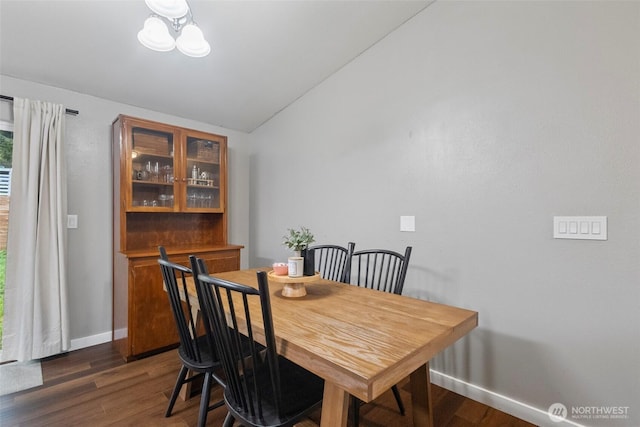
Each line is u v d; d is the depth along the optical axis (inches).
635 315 54.9
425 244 83.3
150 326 92.2
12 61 83.0
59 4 69.2
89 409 67.9
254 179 142.6
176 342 97.3
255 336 47.1
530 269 66.2
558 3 62.4
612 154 56.7
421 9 84.0
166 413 65.9
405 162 87.7
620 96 55.9
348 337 41.3
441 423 65.5
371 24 87.4
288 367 54.0
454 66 77.9
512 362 68.7
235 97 115.3
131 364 88.0
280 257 129.1
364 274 97.2
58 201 90.0
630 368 55.5
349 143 102.7
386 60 92.3
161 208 104.5
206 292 45.1
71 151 96.9
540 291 64.9
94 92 100.0
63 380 79.4
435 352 41.2
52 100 94.0
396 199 89.7
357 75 100.2
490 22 71.7
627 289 55.6
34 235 86.0
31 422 63.4
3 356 84.7
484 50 72.7
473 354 74.4
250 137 145.0
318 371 36.0
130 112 110.3
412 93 86.3
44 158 88.0
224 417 65.7
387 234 92.0
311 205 115.8
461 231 76.5
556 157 62.7
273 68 102.0
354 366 33.3
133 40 81.1
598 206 58.2
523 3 66.9
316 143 113.9
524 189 66.8
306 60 99.5
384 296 62.0
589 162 59.0
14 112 85.0
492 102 71.4
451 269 78.2
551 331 63.6
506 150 69.2
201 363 55.9
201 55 66.5
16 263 85.6
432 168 81.9
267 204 135.6
